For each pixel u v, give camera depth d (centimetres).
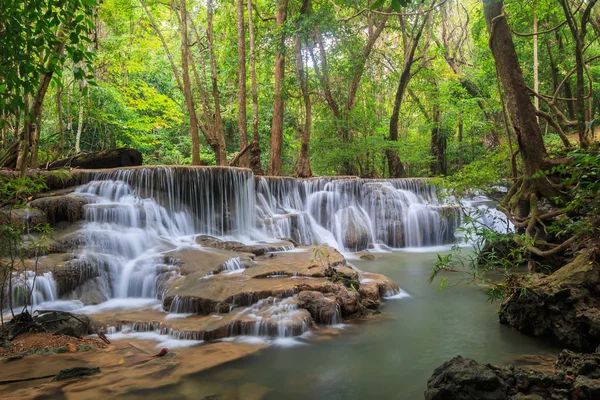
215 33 2116
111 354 502
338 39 1780
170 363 477
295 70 1931
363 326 605
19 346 505
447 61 2273
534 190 689
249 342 545
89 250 798
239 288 661
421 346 528
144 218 976
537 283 548
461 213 1373
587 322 473
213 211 1150
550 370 432
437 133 2320
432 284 846
